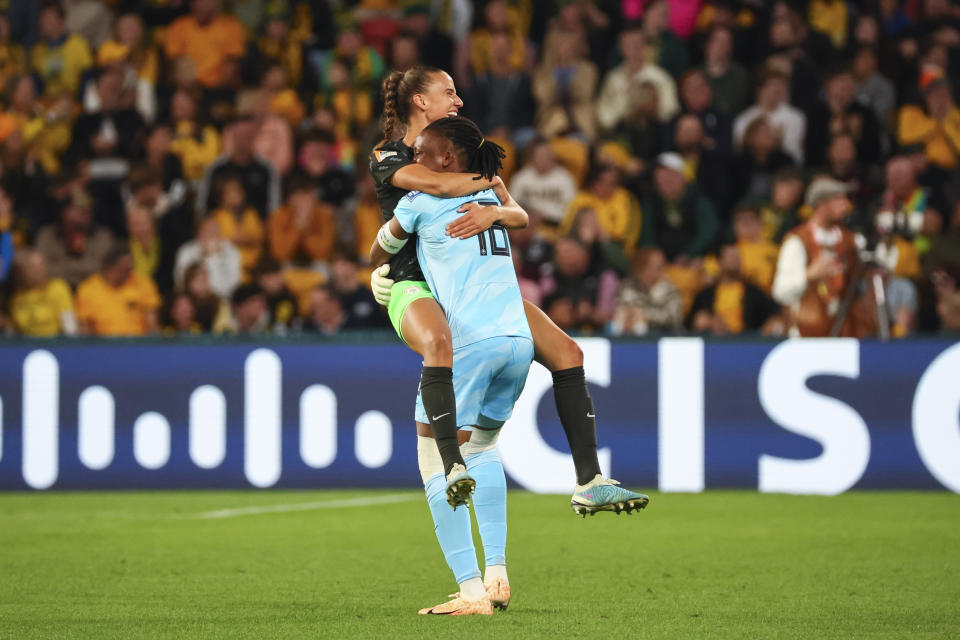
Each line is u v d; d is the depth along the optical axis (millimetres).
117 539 22047
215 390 29094
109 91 42000
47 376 29203
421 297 14477
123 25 43844
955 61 42031
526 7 44938
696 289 35250
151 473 29078
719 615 14719
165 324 35719
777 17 42000
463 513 14750
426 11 45562
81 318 35375
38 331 35406
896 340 27656
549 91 41344
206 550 20734
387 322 35094
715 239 37000
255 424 28984
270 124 40094
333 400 28891
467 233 14328
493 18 41719
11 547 21125
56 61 44250
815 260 29797
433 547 21031
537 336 14945
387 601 15906
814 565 18922
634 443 28391
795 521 23812
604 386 28531
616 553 20266
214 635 13508
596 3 43812
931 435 27516
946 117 39500
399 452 28797
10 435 29156
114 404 29172
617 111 41062
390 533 22672
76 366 29203
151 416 29141
